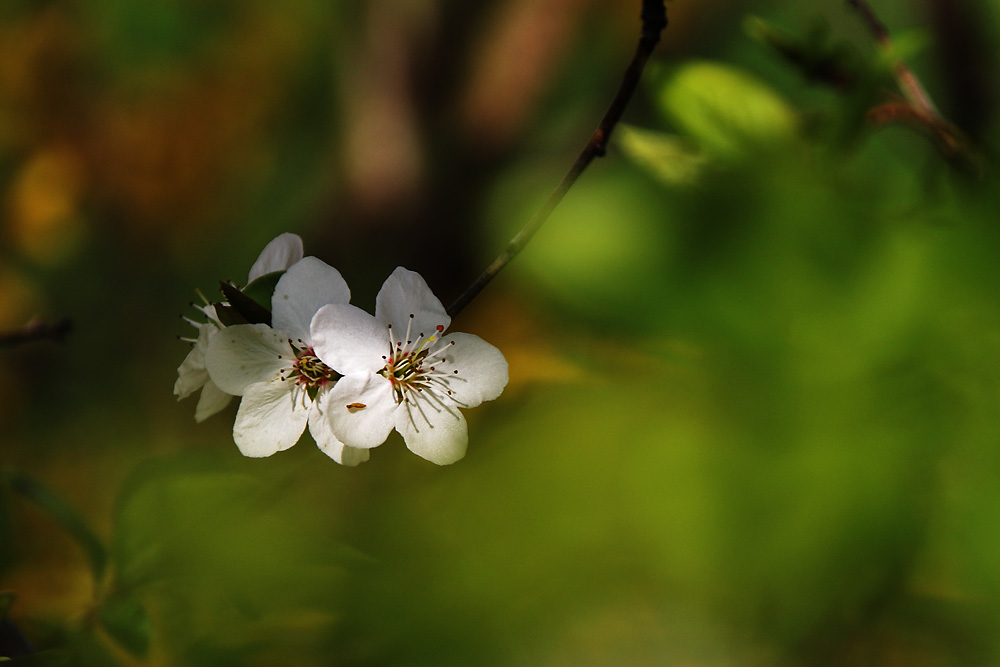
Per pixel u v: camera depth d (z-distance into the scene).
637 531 0.35
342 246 1.53
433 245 1.47
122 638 0.60
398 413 0.60
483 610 0.38
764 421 0.34
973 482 0.32
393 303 0.61
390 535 0.42
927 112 0.61
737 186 0.37
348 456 0.60
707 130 0.59
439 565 0.40
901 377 0.34
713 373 0.35
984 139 0.60
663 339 0.35
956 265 0.34
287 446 0.61
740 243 0.35
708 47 1.45
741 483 0.34
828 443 0.33
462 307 0.60
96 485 1.23
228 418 1.31
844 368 0.34
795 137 0.59
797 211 0.35
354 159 1.53
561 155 1.46
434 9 1.50
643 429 0.36
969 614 0.33
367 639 0.43
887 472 0.33
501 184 1.45
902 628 0.34
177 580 0.58
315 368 0.61
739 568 0.34
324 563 0.55
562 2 1.45
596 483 0.36
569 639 0.37
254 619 0.56
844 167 0.58
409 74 1.50
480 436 0.40
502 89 1.47
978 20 0.67
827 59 0.63
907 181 0.58
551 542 0.37
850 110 0.59
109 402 1.53
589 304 0.35
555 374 0.41
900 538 0.32
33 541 0.68
